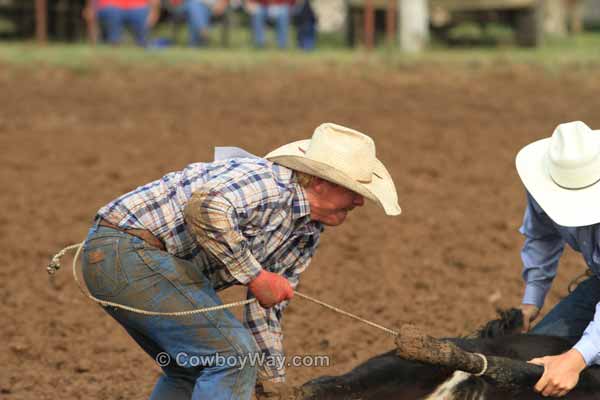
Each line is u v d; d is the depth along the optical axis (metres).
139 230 11.51
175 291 11.45
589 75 46.84
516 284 20.81
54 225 24.80
